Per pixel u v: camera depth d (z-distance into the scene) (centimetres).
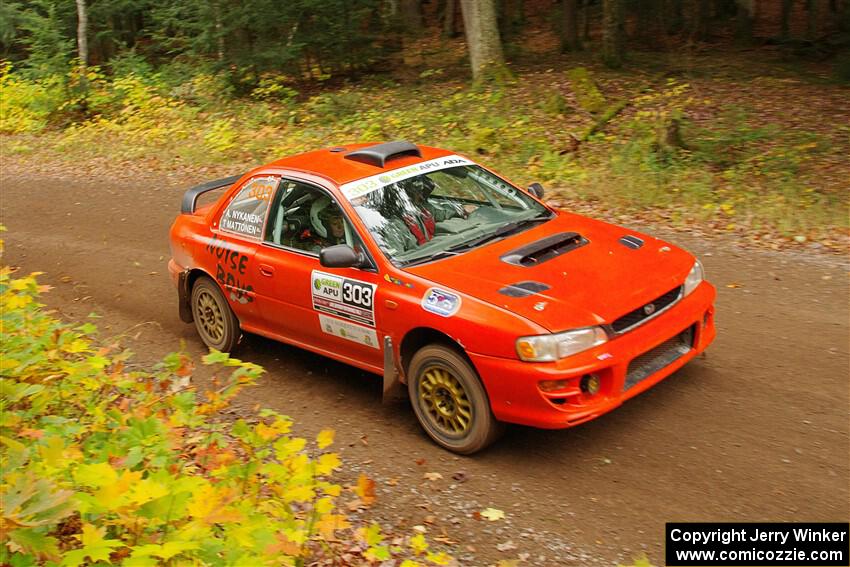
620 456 466
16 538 217
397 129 1539
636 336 456
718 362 568
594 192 1038
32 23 2234
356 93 1997
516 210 587
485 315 453
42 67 2109
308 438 527
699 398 519
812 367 546
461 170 602
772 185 1073
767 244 816
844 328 604
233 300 635
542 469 463
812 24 2477
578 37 2469
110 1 2350
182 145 1573
